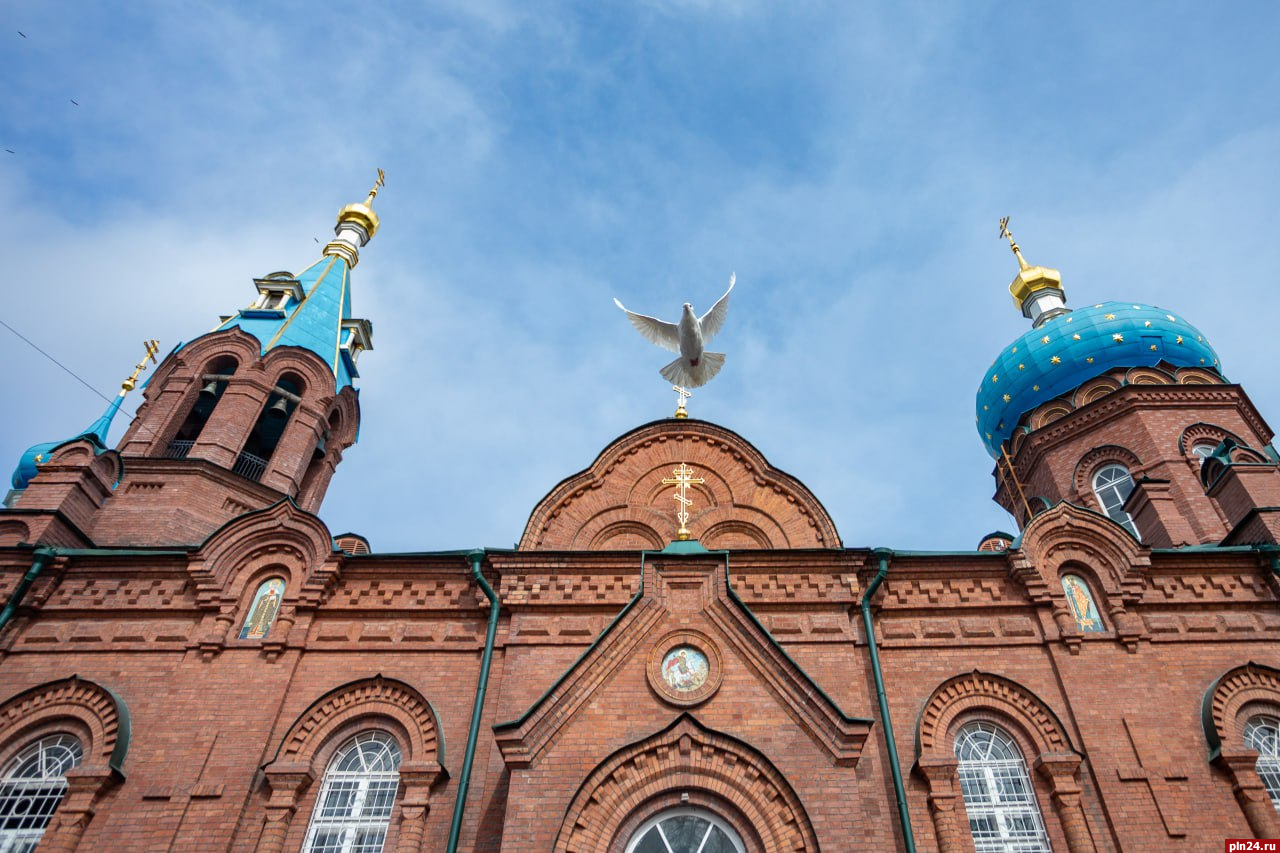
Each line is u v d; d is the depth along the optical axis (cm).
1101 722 1622
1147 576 1845
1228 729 1622
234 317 2814
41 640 1748
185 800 1530
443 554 1858
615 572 1820
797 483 2038
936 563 1842
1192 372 2953
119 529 2114
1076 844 1483
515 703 1627
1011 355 3266
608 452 2105
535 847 1349
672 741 1448
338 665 1727
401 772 1558
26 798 1571
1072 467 2852
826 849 1331
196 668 1705
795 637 1719
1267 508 1959
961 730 1658
